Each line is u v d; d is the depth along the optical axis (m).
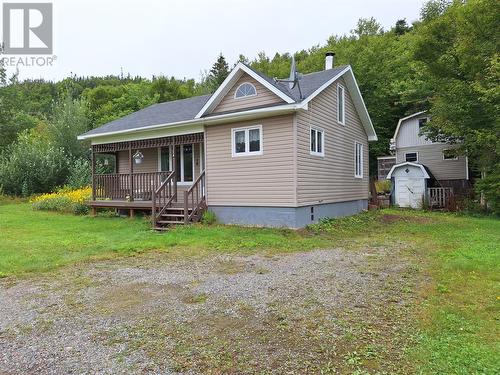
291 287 5.02
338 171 13.20
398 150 22.33
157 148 14.89
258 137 10.62
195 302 4.46
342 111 13.63
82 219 12.84
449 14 15.36
